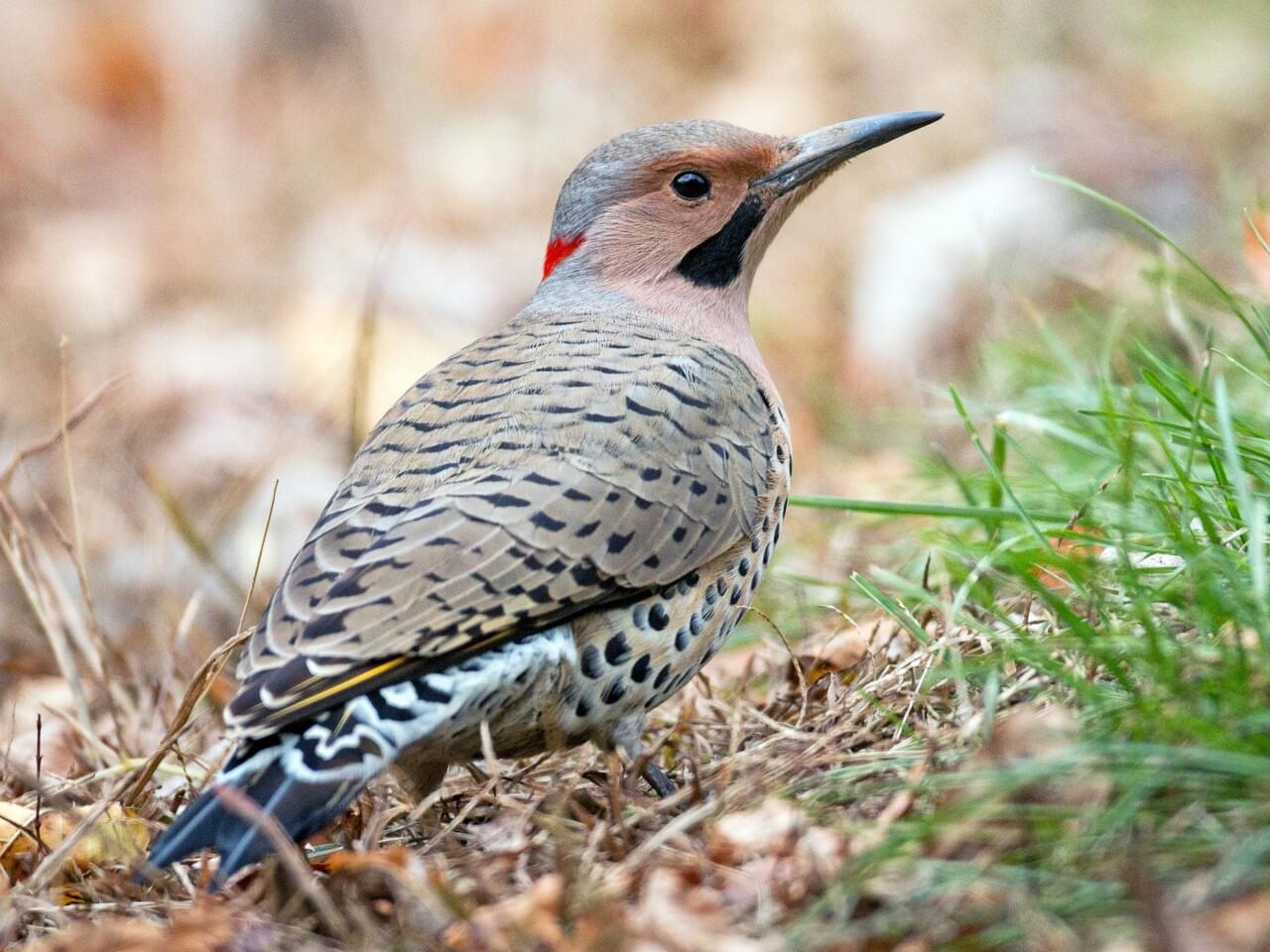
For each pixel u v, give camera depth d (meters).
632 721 9.59
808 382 17.16
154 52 26.52
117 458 17.03
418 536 8.66
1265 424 10.38
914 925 7.21
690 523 9.35
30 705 12.62
